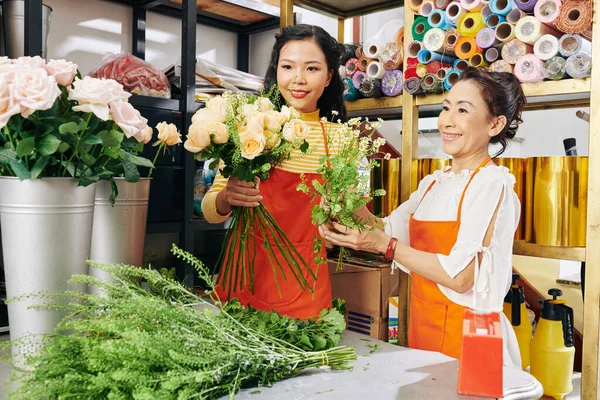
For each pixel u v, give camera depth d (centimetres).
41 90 98
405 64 205
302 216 167
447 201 165
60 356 79
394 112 239
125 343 77
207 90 251
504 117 165
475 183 159
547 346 192
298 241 167
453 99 166
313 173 169
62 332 104
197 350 89
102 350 77
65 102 110
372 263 208
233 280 165
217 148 135
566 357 191
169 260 293
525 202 181
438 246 164
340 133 146
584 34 164
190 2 227
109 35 276
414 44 202
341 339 130
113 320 80
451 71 190
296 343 108
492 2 177
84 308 91
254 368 95
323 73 173
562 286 259
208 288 189
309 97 173
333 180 131
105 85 106
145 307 86
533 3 169
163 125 138
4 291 170
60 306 93
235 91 257
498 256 152
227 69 262
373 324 204
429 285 168
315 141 174
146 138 130
